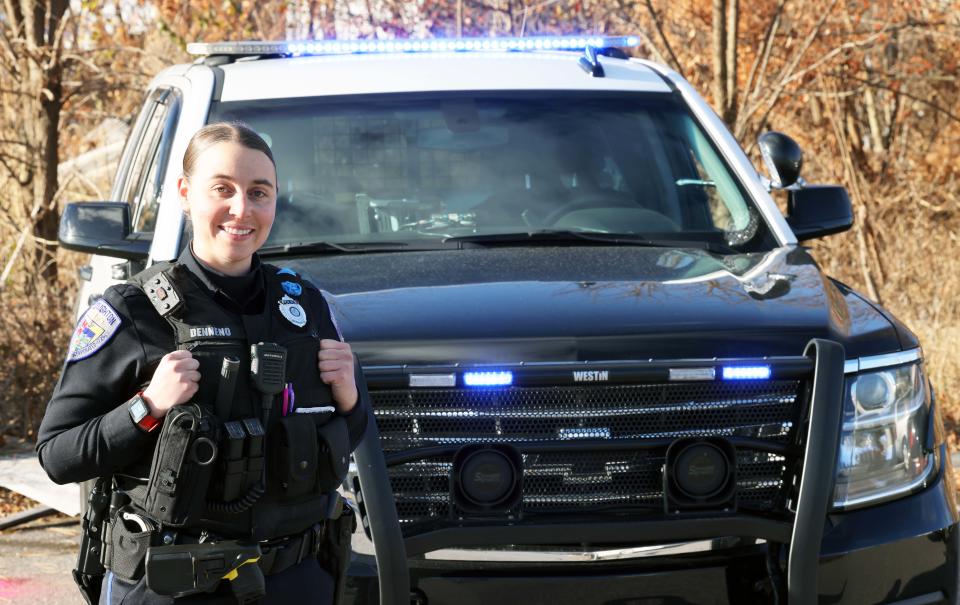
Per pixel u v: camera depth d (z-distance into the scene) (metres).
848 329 3.38
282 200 4.27
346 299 3.43
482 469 3.02
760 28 12.38
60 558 5.39
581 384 3.12
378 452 2.97
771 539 3.06
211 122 4.42
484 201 4.34
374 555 3.00
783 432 3.21
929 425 3.38
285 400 2.43
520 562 3.05
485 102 4.65
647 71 5.04
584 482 3.12
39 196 9.86
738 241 4.27
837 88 12.87
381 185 4.34
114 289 2.45
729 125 10.09
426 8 11.37
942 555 3.26
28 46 9.72
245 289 2.49
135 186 5.19
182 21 11.30
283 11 11.23
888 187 13.52
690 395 3.18
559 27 12.00
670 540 3.07
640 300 3.41
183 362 2.32
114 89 11.03
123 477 2.42
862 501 3.21
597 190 4.42
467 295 3.44
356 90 4.61
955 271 10.52
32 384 7.34
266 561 2.44
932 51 14.32
